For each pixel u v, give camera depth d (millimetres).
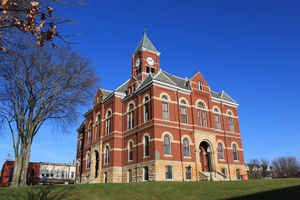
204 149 37781
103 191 20594
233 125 43031
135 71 46844
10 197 18438
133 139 35750
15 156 26531
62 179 58281
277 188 18219
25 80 27188
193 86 38250
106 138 40219
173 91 35781
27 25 8344
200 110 37875
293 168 81812
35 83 27891
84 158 46344
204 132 36531
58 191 20422
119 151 37438
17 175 25719
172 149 32469
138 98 36812
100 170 39219
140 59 46000
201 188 20609
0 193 19188
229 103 43438
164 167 30875
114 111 39469
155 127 32031
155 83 34281
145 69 44906
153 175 30203
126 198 18828
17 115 27312
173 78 39656
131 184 23281
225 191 18953
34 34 8461
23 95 27906
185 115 35938
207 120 37906
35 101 28250
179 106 35500
